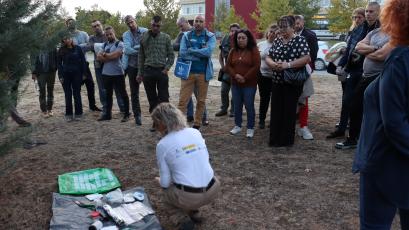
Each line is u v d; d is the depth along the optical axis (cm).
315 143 592
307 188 433
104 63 726
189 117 743
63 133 672
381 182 214
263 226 357
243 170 488
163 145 324
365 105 223
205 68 647
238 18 3088
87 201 394
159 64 647
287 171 482
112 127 708
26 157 543
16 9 348
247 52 598
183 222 340
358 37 539
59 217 359
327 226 354
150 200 407
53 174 480
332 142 596
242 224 360
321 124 710
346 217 368
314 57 604
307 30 615
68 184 436
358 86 516
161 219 369
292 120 566
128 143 608
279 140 573
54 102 958
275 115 565
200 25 632
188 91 650
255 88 611
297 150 561
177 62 645
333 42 2727
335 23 2598
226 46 751
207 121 719
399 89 194
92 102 852
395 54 200
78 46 762
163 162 325
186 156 321
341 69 585
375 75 486
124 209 373
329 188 432
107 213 362
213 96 1019
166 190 337
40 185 445
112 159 536
